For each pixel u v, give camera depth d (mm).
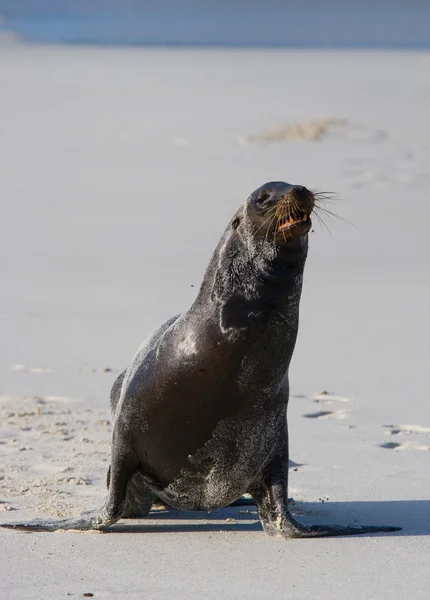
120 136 135375
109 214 82250
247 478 25141
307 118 158375
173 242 71250
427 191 94125
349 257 67062
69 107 172875
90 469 30672
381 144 129500
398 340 47875
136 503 26891
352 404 38125
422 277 61844
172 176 103688
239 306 23766
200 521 26875
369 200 89000
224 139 133250
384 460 31781
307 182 99438
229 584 21328
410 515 26734
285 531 24812
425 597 20484
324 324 50812
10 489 28703
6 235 72875
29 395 38906
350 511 27172
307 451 32656
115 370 42594
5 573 21922
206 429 24250
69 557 23109
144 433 24688
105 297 55531
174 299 55281
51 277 60250
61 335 47938
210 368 23797
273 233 23188
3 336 47656
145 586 21203
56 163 111000
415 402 38281
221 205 87188
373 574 21922
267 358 23906
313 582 21438
